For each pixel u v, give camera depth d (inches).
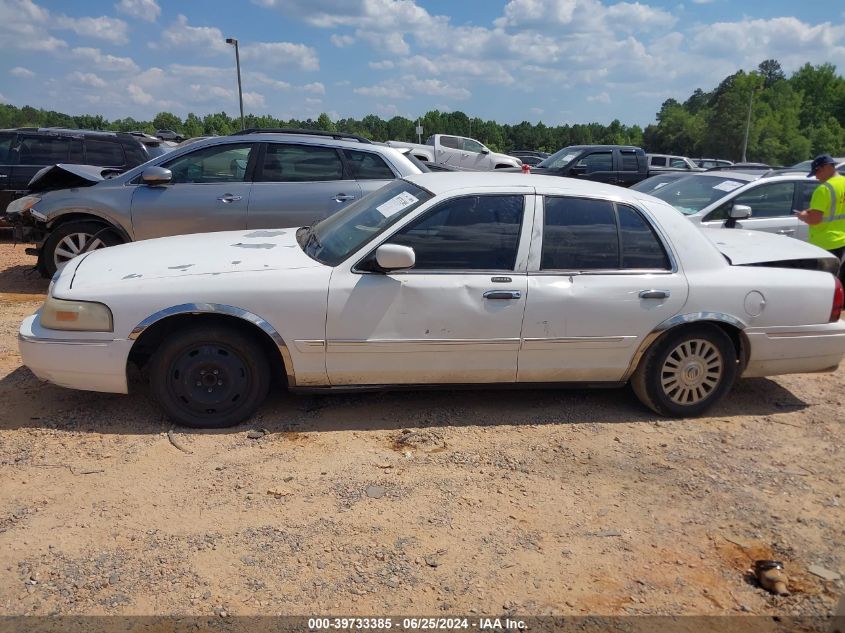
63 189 291.1
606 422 185.3
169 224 283.3
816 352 191.2
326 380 171.9
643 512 142.3
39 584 112.6
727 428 185.5
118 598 110.3
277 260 175.5
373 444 166.1
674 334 182.5
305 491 144.0
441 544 128.4
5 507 133.2
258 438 166.4
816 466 165.2
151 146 488.7
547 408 192.2
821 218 290.0
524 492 147.8
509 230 173.9
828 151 3142.2
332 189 289.1
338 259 171.5
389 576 118.8
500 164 973.8
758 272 187.2
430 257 170.7
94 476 145.9
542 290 172.1
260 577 116.9
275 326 164.2
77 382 165.2
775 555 129.8
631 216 181.3
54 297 163.9
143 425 170.4
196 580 115.3
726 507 145.4
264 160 289.3
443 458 161.0
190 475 148.3
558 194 178.2
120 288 162.7
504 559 125.0
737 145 2837.1
